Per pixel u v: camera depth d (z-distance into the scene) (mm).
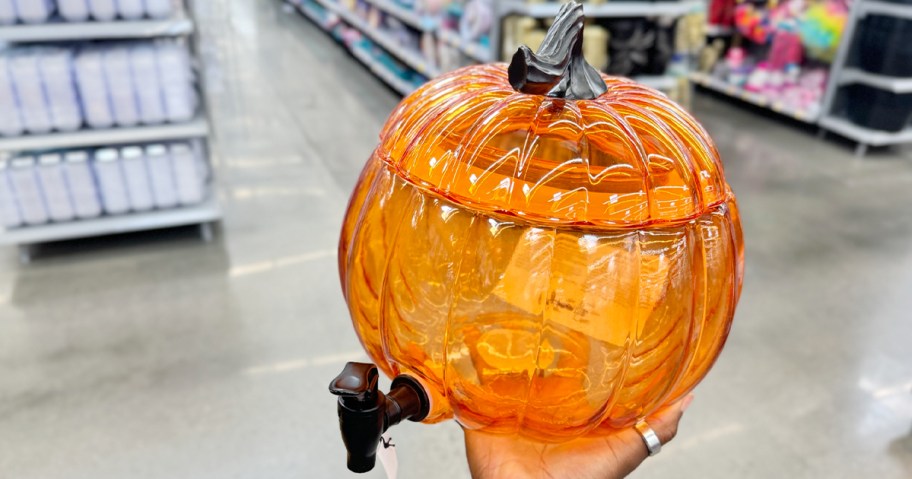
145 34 2510
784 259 2910
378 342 682
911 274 2834
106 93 2545
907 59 4102
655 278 600
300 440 1816
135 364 2078
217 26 7676
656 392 641
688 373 674
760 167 4055
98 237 2879
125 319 2299
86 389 1966
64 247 2783
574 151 606
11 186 2537
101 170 2637
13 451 1743
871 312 2533
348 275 708
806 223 3285
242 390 1987
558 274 583
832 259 2932
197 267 2656
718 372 2152
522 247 583
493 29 3318
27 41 2670
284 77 5723
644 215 598
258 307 2398
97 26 2426
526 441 800
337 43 7152
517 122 632
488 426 667
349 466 551
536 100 666
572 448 792
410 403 592
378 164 719
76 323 2268
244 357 2131
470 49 3674
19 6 2338
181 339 2205
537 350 593
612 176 598
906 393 2096
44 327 2240
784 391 2080
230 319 2322
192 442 1793
